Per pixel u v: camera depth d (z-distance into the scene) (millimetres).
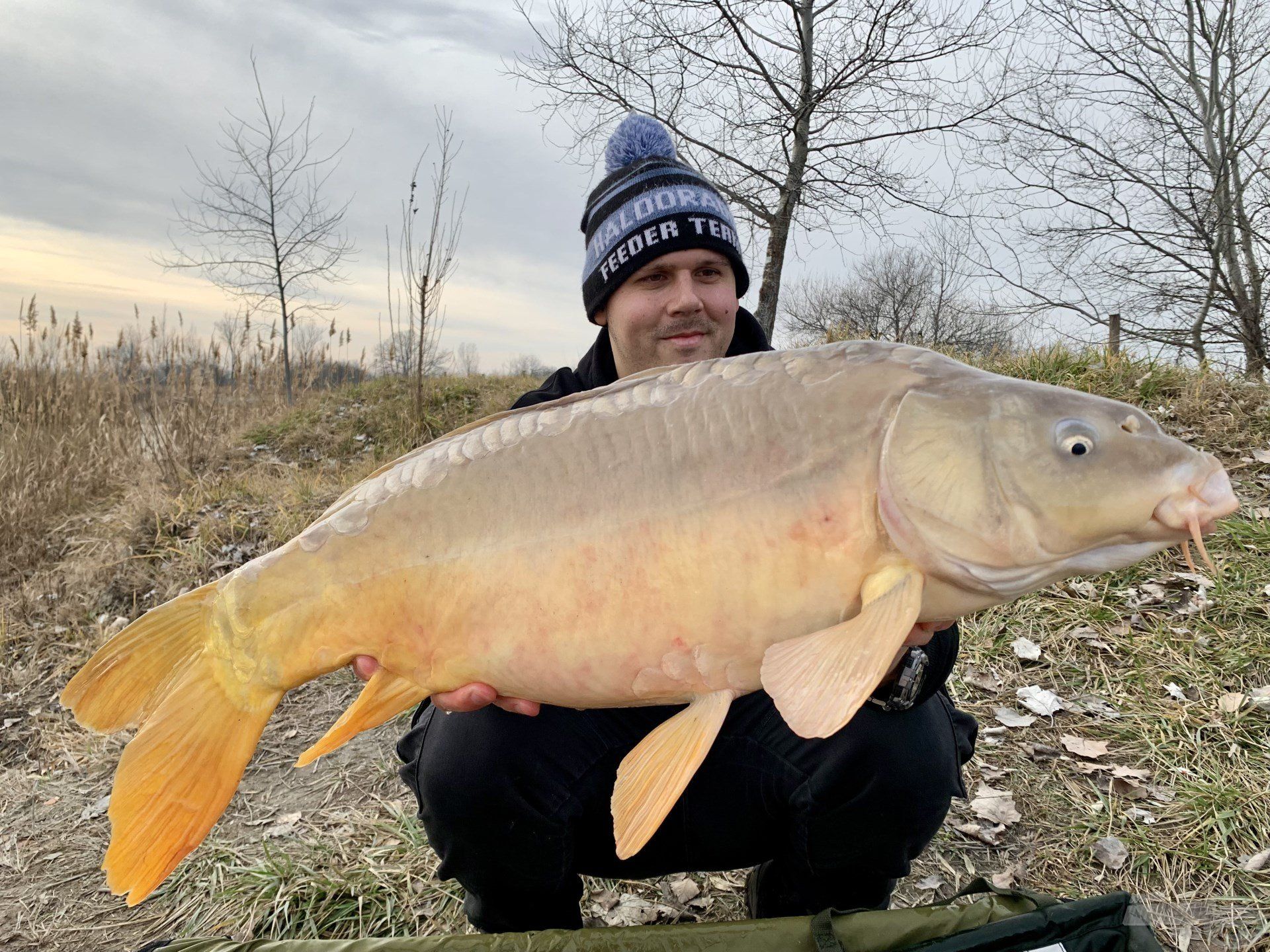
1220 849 1177
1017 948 824
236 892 1251
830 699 629
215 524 2779
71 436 3945
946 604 728
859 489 705
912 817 919
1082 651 1690
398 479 808
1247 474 2260
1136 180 6199
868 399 720
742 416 738
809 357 759
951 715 1021
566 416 786
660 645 728
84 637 2307
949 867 1213
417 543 779
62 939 1225
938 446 694
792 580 709
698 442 738
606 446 756
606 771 938
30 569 2865
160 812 799
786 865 1005
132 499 3100
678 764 714
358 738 1716
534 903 976
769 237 5000
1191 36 5965
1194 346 6367
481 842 922
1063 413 699
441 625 774
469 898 1016
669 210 1162
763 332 1335
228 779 817
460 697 794
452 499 779
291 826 1422
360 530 796
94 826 1522
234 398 4957
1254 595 1739
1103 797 1306
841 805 909
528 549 750
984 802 1322
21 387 4289
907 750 897
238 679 818
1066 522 687
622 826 710
